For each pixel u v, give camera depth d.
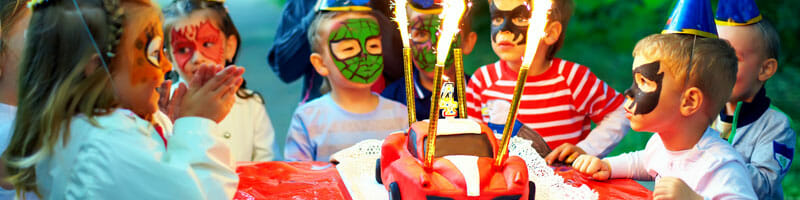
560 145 1.99
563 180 1.52
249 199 1.37
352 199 1.37
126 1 1.21
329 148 2.24
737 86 1.78
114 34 1.17
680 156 1.49
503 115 2.15
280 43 2.76
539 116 2.13
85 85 1.18
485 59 6.47
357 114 2.26
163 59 1.28
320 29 2.17
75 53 1.18
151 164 1.15
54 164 1.19
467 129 1.34
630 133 4.32
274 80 5.77
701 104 1.42
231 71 1.26
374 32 2.16
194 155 1.19
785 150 1.77
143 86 1.24
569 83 2.12
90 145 1.15
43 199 1.23
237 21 9.67
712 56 1.39
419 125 1.36
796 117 4.48
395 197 1.23
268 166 1.66
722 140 1.47
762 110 1.81
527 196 1.20
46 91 1.21
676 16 1.46
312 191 1.42
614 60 6.43
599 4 7.18
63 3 1.20
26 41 1.23
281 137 4.16
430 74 2.28
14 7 1.52
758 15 1.76
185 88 1.29
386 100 2.31
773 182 1.73
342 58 2.15
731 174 1.39
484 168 1.20
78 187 1.14
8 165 1.27
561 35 2.09
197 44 2.06
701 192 1.43
